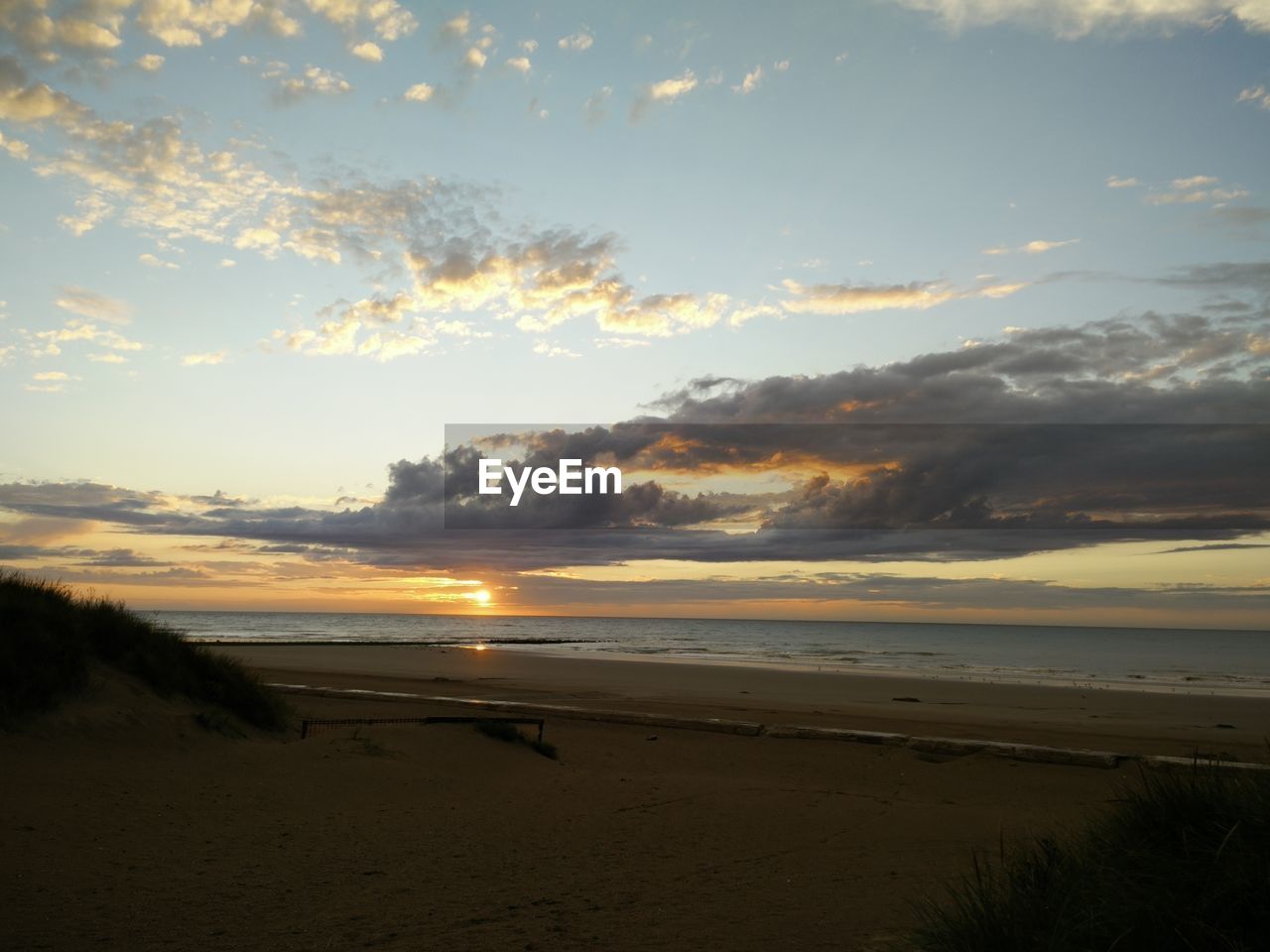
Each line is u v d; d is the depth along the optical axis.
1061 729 18.14
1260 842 4.02
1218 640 127.81
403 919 5.19
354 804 8.46
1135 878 4.08
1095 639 132.50
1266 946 3.38
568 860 6.91
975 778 11.85
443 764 10.50
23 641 9.87
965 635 151.62
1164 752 14.36
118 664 11.02
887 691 28.33
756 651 68.38
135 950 4.46
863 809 9.59
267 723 12.28
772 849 7.59
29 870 5.62
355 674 28.56
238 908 5.25
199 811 7.58
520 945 4.75
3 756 8.09
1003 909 4.24
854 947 4.71
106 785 7.88
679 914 5.45
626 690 26.53
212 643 46.62
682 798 9.83
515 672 33.50
